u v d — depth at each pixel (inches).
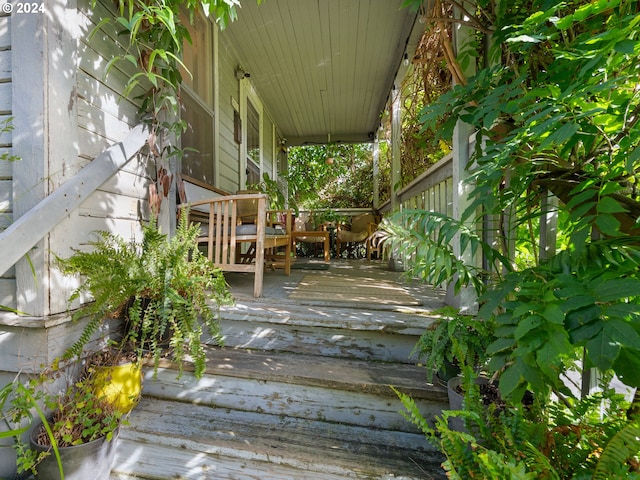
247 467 45.0
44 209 47.1
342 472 42.0
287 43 140.3
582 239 29.7
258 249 78.3
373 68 159.0
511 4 47.0
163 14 57.8
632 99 27.5
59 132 50.4
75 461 41.4
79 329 54.4
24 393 41.5
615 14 30.9
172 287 53.3
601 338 22.0
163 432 48.4
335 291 90.0
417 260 47.8
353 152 310.8
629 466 26.7
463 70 63.5
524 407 37.9
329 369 56.3
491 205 40.8
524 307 26.4
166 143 77.3
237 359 60.4
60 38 50.5
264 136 211.2
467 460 32.7
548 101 31.0
